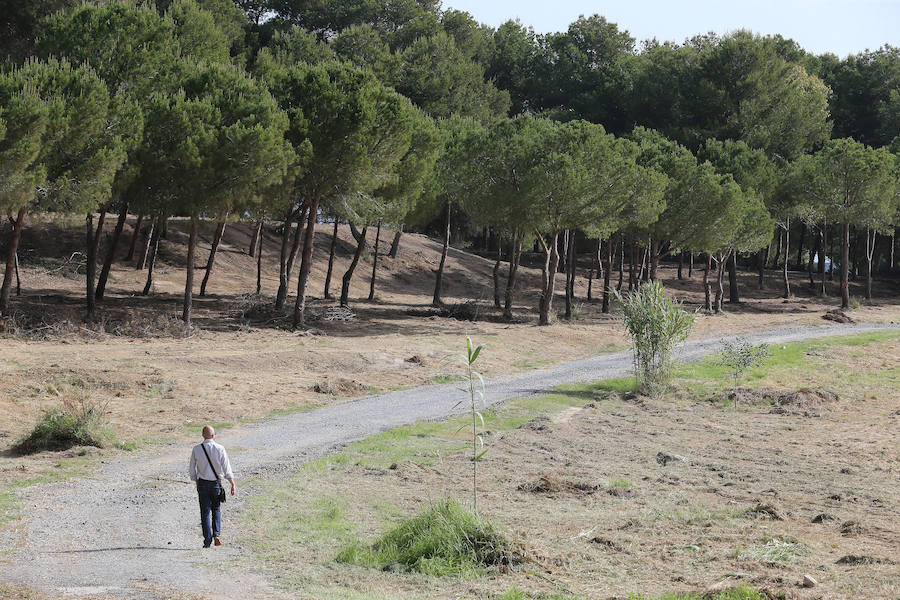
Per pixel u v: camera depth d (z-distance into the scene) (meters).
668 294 73.88
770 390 30.77
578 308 63.28
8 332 31.95
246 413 24.39
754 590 8.98
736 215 56.50
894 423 25.42
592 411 26.67
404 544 11.21
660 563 10.72
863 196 63.22
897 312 66.06
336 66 40.91
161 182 35.31
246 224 70.75
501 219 48.94
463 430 22.92
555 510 14.11
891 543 11.90
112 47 35.72
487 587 9.58
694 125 77.88
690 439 22.50
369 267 69.38
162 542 11.75
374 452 19.33
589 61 100.94
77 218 32.59
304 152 38.19
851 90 87.94
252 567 10.40
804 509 14.56
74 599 8.45
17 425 20.39
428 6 91.06
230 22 65.75
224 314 43.66
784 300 72.81
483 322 50.53
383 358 35.06
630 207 49.94
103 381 25.67
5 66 32.88
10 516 12.83
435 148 45.97
